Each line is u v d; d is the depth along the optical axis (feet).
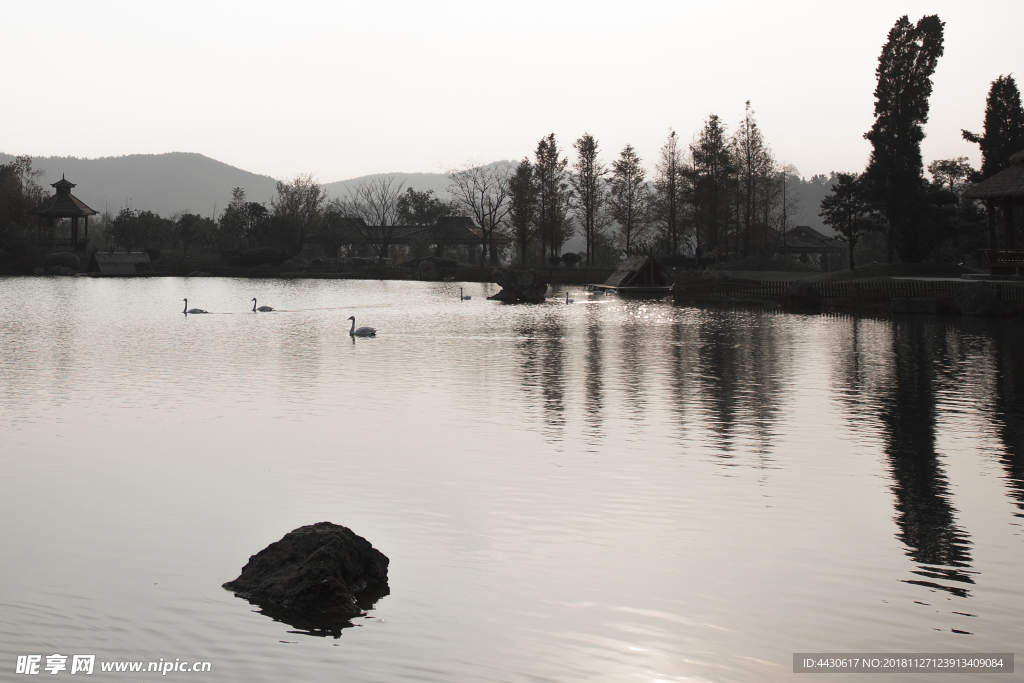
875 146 252.83
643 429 67.51
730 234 362.74
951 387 88.48
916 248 252.83
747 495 49.83
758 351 119.75
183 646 30.83
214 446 60.75
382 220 449.48
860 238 419.33
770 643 31.63
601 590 36.09
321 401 78.89
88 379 90.84
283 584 34.73
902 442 63.57
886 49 248.93
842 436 65.51
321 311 192.75
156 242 432.66
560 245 390.63
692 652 30.86
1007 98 251.39
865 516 46.24
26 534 42.37
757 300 226.17
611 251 433.07
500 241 436.76
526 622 33.04
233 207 442.91
